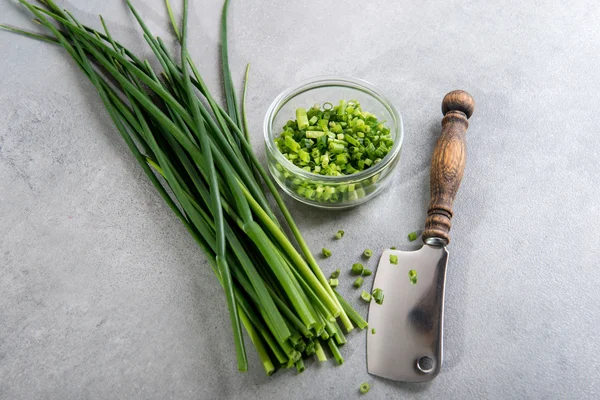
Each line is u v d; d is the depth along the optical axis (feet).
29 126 1.59
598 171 1.48
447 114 1.44
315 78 1.45
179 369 1.28
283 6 1.79
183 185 1.31
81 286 1.38
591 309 1.30
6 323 1.34
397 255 1.33
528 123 1.56
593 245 1.38
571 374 1.23
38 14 1.57
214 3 1.78
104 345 1.31
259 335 1.26
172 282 1.37
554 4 1.77
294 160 1.39
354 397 1.23
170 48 1.70
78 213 1.47
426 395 1.22
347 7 1.79
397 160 1.38
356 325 1.30
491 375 1.24
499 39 1.71
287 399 1.23
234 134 1.41
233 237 1.23
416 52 1.70
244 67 1.68
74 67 1.67
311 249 1.41
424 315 1.27
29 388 1.27
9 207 1.49
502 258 1.37
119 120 1.41
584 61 1.66
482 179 1.48
